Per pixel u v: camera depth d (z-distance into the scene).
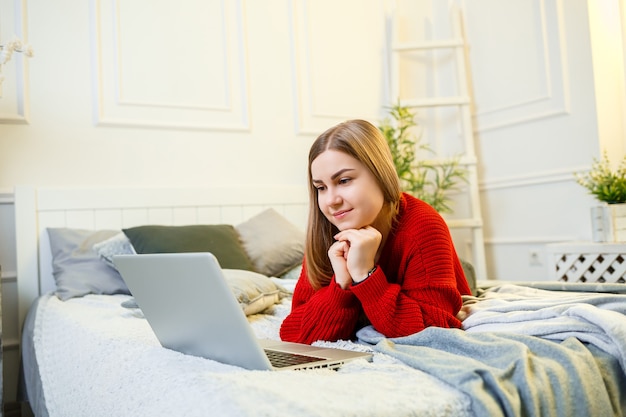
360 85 3.66
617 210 2.66
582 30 3.03
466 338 0.98
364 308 1.19
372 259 1.19
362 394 0.76
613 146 3.00
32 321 2.23
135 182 2.95
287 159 3.37
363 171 1.16
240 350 0.89
